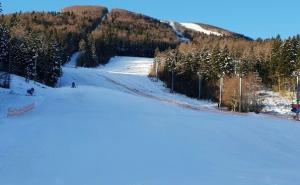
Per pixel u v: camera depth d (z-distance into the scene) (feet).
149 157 72.74
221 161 71.31
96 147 79.51
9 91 185.68
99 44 595.47
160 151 77.82
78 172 62.13
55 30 602.03
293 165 69.97
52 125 102.58
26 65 285.02
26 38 295.07
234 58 388.37
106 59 592.19
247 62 375.04
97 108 143.74
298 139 96.84
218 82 369.71
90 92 185.06
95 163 67.72
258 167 67.21
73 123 105.81
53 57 315.17
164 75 428.56
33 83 237.04
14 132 93.56
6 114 136.15
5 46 261.24
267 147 85.87
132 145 82.43
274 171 63.82
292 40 366.22
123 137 90.38
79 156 72.28
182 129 102.78
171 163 68.85
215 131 101.91
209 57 390.21
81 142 83.82
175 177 59.00
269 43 447.42
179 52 435.53
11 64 268.62
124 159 70.85
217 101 355.56
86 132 94.58
